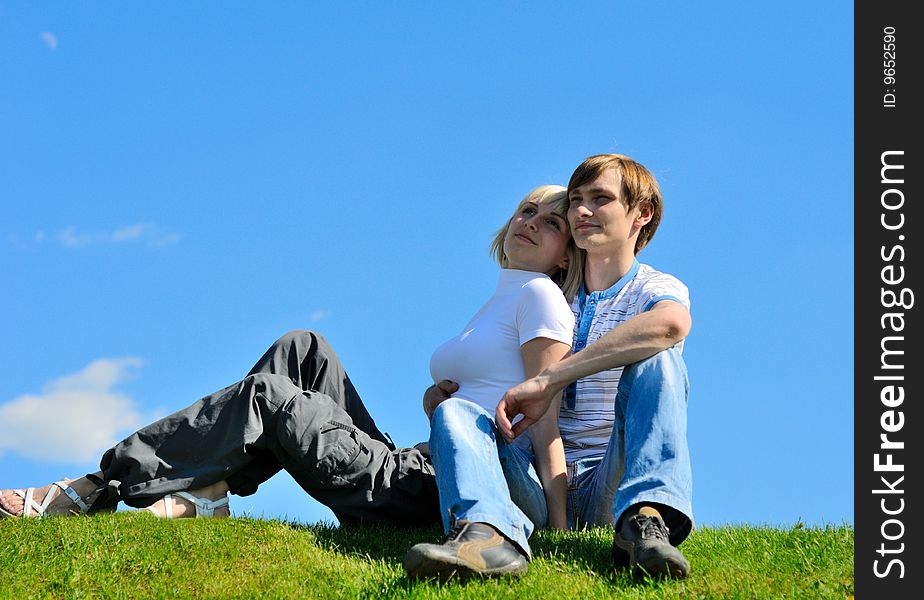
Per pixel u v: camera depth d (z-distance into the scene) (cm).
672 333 417
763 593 362
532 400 417
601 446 470
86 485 466
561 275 520
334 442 464
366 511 477
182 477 455
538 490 434
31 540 421
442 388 485
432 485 487
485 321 489
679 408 404
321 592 372
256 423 455
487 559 367
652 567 369
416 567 361
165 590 375
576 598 354
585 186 487
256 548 423
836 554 416
